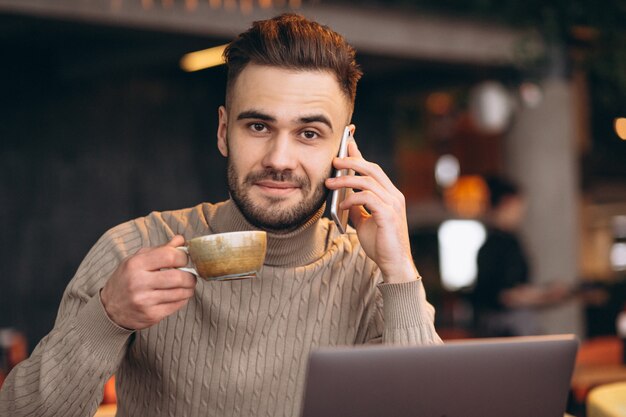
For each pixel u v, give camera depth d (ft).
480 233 35.04
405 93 27.17
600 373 14.01
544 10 22.07
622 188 41.29
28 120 22.11
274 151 5.65
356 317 6.36
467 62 22.07
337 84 5.81
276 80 5.63
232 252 5.01
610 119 37.45
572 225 23.45
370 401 4.50
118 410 6.40
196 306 6.00
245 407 5.98
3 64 21.68
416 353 4.53
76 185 22.85
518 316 19.49
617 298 30.19
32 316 22.15
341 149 6.03
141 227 6.28
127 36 18.71
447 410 4.67
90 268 5.98
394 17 19.77
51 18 16.02
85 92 23.02
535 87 22.93
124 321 5.12
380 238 5.97
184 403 5.96
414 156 36.70
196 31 16.98
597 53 23.81
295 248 6.08
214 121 25.31
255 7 17.52
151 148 24.13
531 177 23.24
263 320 6.03
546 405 4.93
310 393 4.41
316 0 18.24
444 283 34.42
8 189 21.81
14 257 21.91
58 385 5.25
